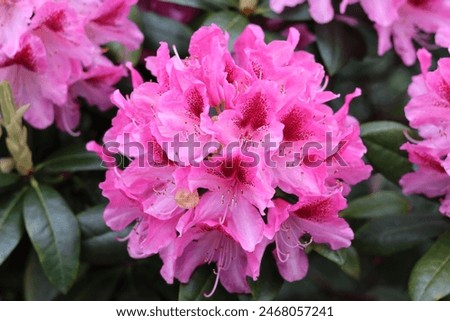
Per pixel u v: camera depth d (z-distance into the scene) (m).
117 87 0.61
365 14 0.62
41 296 0.60
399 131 0.58
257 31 0.53
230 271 0.53
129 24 0.59
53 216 0.56
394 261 0.68
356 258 0.57
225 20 0.59
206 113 0.47
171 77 0.49
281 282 0.54
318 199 0.50
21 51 0.55
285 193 0.52
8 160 0.57
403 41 0.63
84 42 0.56
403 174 0.58
